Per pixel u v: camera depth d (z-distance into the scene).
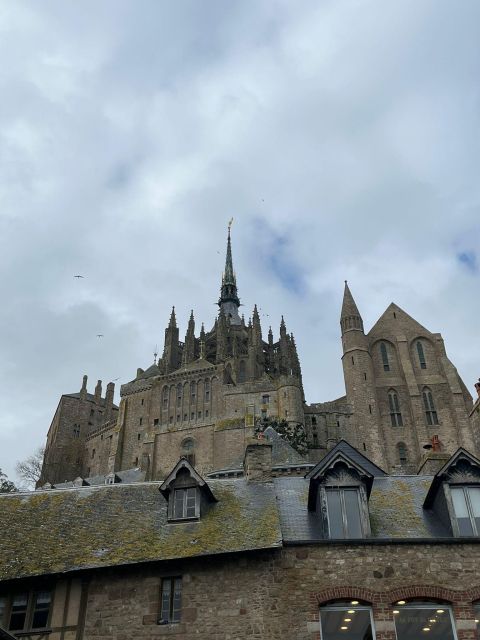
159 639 17.91
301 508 21.34
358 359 86.06
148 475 88.12
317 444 84.25
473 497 19.72
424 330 89.19
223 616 17.98
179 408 97.31
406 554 18.56
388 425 82.31
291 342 112.75
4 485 76.12
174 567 19.02
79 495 23.52
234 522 20.45
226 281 138.00
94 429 115.56
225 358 103.44
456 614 17.61
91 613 18.55
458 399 81.19
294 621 17.64
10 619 18.67
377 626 17.45
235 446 84.50
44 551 19.84
